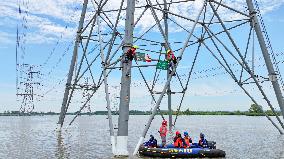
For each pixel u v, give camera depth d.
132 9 27.98
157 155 24.45
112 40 38.12
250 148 31.67
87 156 26.50
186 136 25.75
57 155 27.47
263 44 39.25
